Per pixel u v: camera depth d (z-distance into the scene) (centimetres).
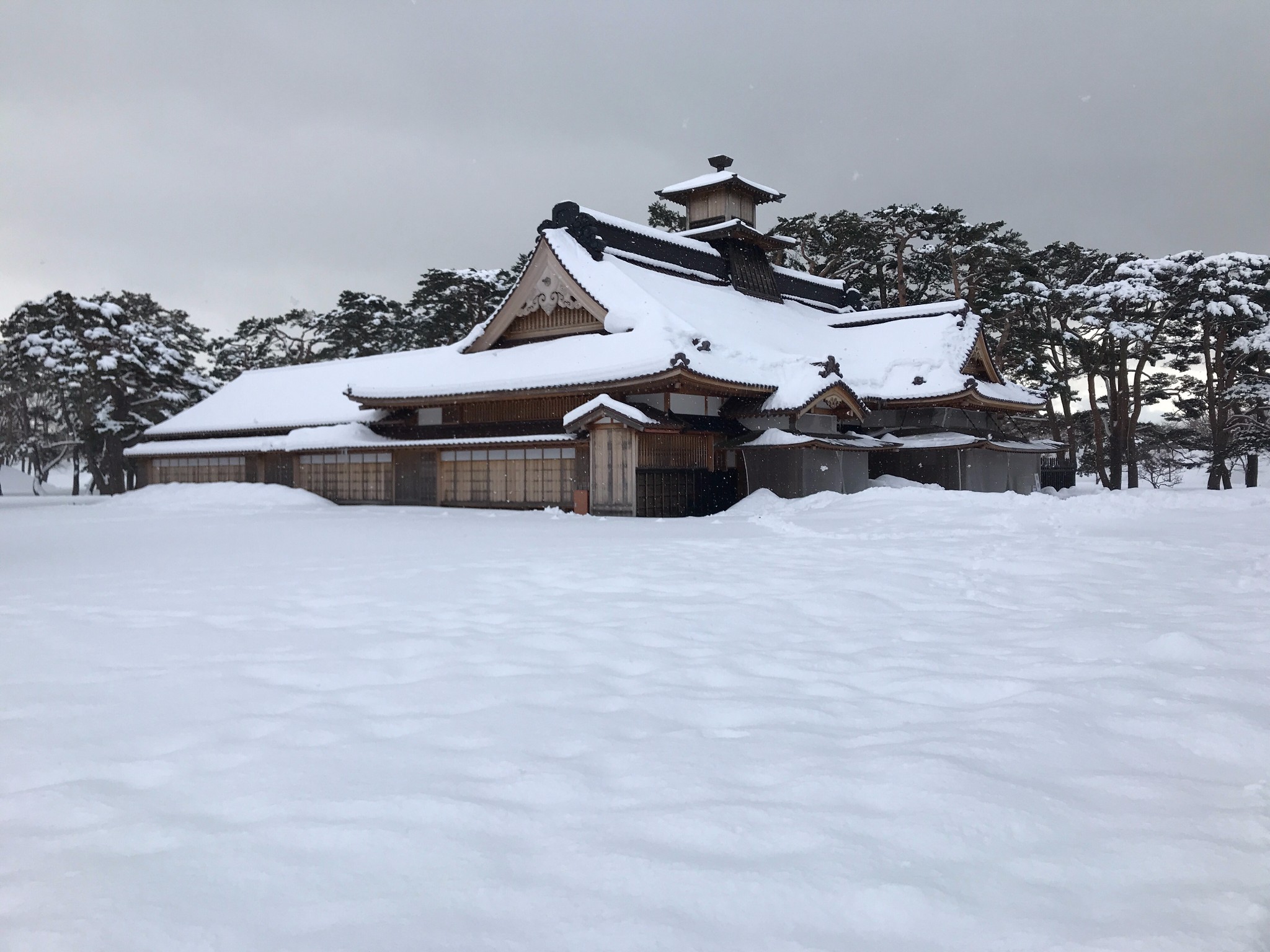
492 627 745
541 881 291
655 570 1105
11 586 1050
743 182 3956
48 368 4969
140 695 539
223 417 4447
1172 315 4522
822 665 596
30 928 265
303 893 285
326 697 532
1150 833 320
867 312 4188
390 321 6738
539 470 3039
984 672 565
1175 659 581
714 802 353
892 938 256
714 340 3038
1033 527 1619
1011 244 5044
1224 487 4934
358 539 1727
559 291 3272
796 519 2064
